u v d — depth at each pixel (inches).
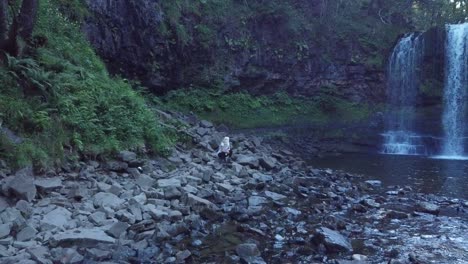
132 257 286.4
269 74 1155.9
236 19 1140.5
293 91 1186.0
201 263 288.0
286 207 429.4
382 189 550.9
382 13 1352.1
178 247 315.0
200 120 906.1
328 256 305.4
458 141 1023.6
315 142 991.0
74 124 478.9
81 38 724.7
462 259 301.4
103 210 354.3
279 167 656.4
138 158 523.2
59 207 349.7
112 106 554.9
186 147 660.7
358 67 1210.6
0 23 500.4
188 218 371.6
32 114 442.0
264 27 1171.9
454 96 1138.7
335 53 1215.6
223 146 621.9
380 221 395.9
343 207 442.3
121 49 890.7
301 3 1251.2
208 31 1074.7
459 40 1132.5
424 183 598.5
